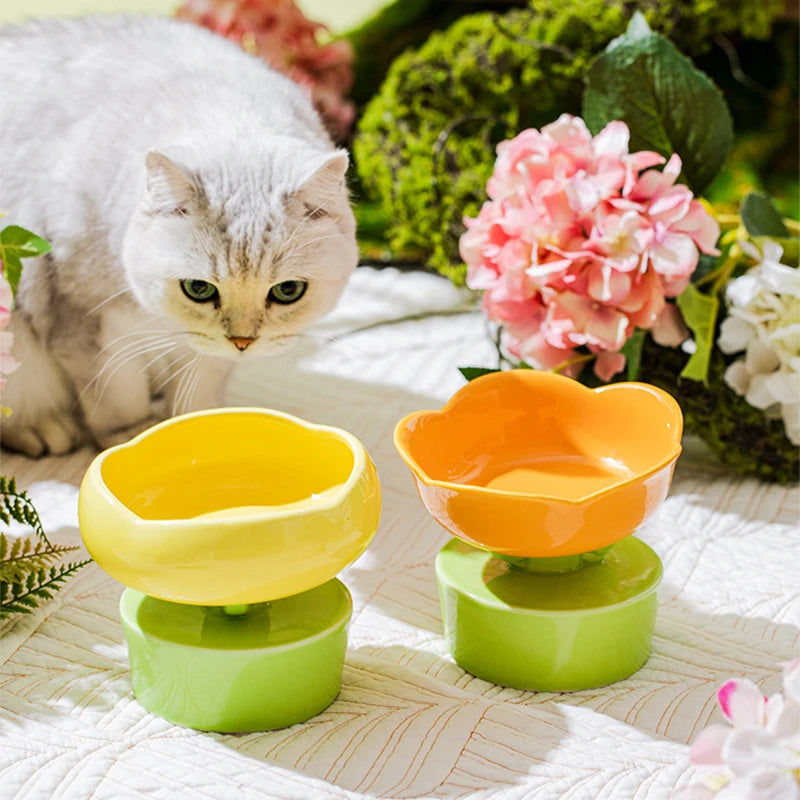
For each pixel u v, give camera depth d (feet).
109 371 4.12
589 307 3.66
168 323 3.68
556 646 2.73
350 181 4.74
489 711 2.72
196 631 2.63
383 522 3.67
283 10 6.62
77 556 3.43
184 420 2.89
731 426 3.85
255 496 2.91
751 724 2.21
